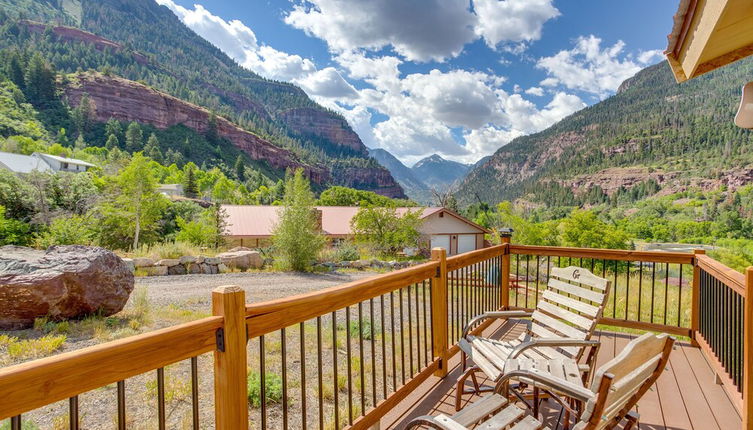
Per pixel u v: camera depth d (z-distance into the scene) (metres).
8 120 85.50
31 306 5.48
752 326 2.16
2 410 0.84
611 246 20.20
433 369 3.06
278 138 179.50
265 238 25.53
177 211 29.25
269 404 3.52
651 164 155.88
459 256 3.55
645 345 1.49
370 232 24.17
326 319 6.77
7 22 144.62
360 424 2.10
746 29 2.11
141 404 3.43
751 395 2.17
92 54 143.38
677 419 2.62
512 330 4.49
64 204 20.84
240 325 1.41
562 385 1.85
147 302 7.25
